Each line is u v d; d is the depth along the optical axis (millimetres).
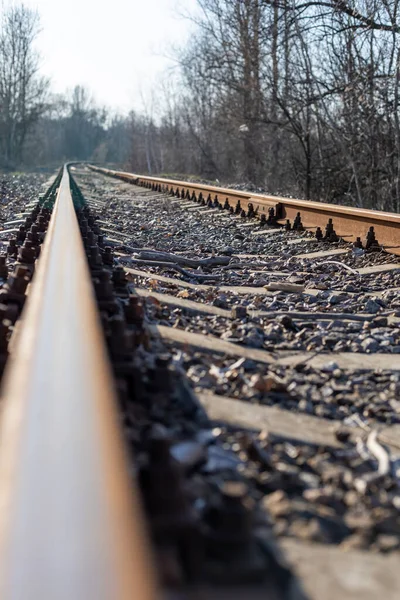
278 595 1692
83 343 2109
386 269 7738
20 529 1136
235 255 9117
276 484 2408
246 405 3201
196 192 19000
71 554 1079
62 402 1653
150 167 56375
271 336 4703
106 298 3943
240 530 1645
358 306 5859
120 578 1039
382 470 2650
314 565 1869
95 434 1503
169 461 1713
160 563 1518
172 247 9633
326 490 2420
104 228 10984
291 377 3799
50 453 1390
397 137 19547
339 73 22047
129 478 1447
